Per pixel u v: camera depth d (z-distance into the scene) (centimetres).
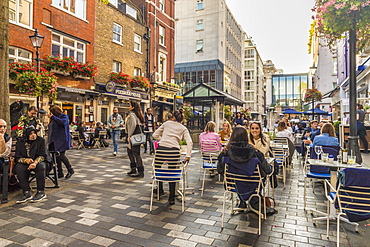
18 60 1196
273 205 464
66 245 308
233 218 401
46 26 1320
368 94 1331
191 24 4003
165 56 2405
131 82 1928
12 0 1170
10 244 310
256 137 511
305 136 1065
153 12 2222
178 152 455
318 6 568
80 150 1208
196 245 311
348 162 419
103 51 1692
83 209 432
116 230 352
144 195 516
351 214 301
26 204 455
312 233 349
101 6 1677
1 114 504
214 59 3838
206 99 1553
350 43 591
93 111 1605
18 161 480
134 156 696
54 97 1141
